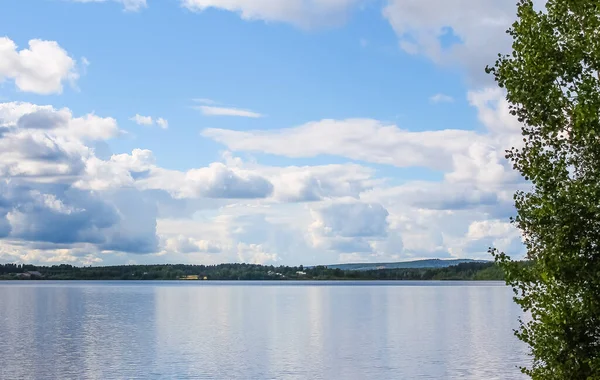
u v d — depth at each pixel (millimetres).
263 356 46281
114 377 38125
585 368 13422
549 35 13719
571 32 13867
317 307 108500
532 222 14031
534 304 14133
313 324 73688
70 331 64938
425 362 43219
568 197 13445
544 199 13625
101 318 82750
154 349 50281
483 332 63156
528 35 13766
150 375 38719
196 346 52219
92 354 47438
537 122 13758
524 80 13719
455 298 145375
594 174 13523
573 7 13867
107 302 125250
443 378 37656
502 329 66188
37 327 69625
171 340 56656
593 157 13570
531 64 13609
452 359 44406
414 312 94875
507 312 94000
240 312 95062
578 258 13336
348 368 40938
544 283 13992
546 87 13523
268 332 63875
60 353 48062
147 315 88625
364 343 54219
